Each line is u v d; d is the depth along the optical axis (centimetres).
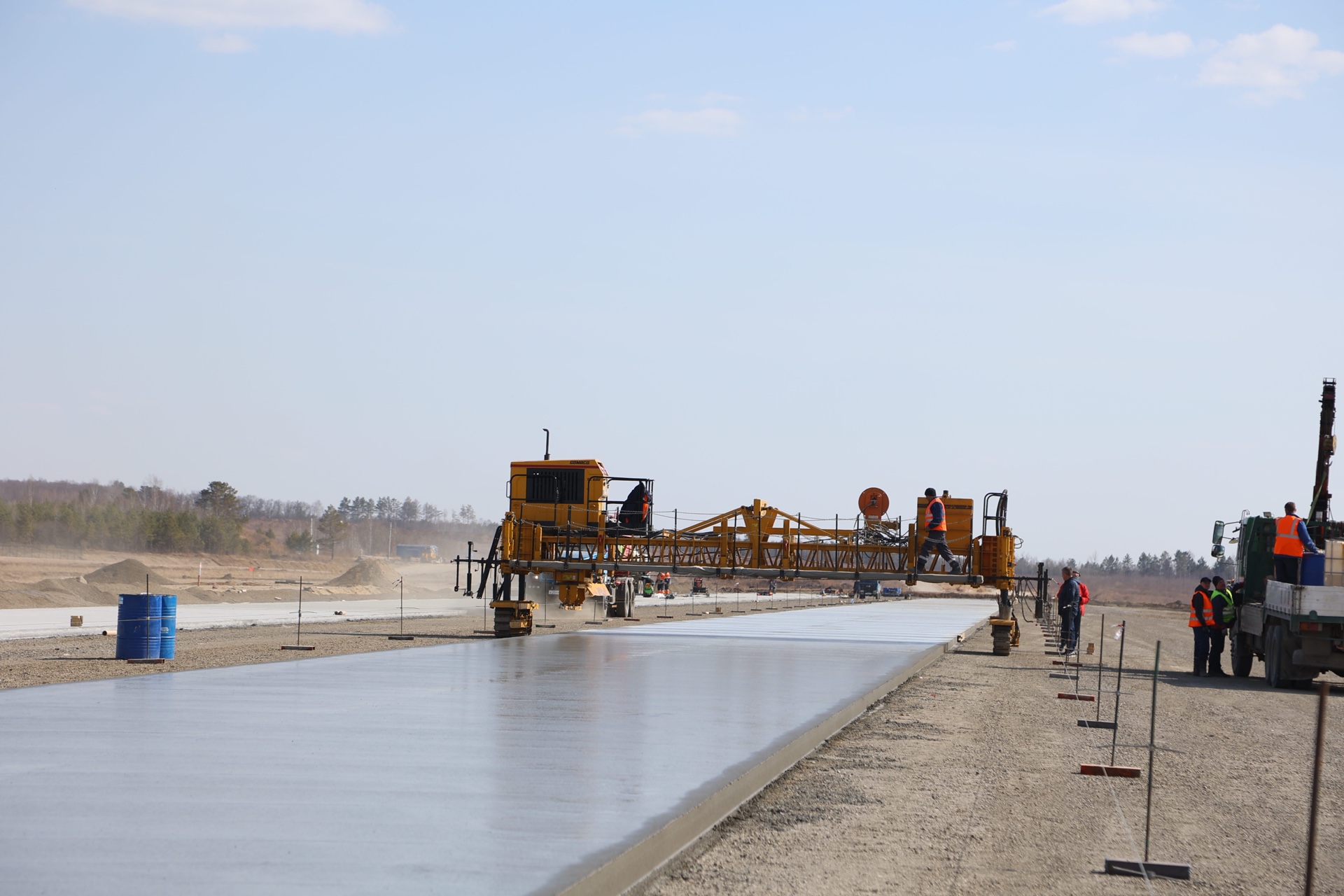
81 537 14375
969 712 1681
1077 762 1235
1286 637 2202
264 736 1093
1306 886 660
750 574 2988
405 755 1001
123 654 2181
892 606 7956
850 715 1470
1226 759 1291
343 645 2675
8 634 2977
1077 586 3106
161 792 831
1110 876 754
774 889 699
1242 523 2641
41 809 772
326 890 594
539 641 2739
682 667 2017
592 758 1009
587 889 622
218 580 8844
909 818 909
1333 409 2694
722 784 897
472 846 687
